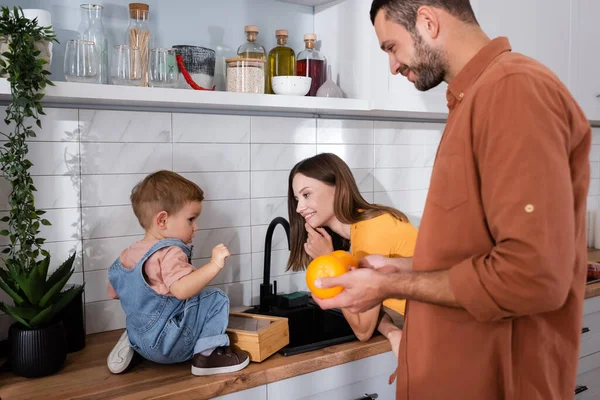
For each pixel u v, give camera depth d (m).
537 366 1.02
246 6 2.09
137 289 1.53
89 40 1.71
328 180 1.82
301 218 1.97
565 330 1.05
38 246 1.57
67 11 1.77
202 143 1.97
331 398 1.65
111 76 1.74
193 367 1.52
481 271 0.93
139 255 1.57
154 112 1.88
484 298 0.92
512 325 1.02
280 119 2.12
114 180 1.83
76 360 1.63
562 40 2.41
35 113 1.69
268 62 2.06
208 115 1.97
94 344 1.75
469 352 1.03
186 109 1.93
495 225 0.91
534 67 0.96
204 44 2.01
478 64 1.05
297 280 2.23
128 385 1.45
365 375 1.71
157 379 1.49
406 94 2.02
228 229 2.04
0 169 1.67
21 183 1.52
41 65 1.47
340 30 2.13
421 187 2.53
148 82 1.75
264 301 2.00
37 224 1.55
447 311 1.05
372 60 1.99
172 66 1.75
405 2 1.11
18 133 1.51
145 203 1.60
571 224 0.89
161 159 1.90
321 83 2.09
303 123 2.18
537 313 0.98
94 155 1.79
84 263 1.81
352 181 1.83
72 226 1.78
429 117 2.44
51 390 1.42
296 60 2.11
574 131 0.97
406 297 1.03
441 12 1.08
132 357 1.59
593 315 2.32
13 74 1.43
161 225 1.61
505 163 0.90
